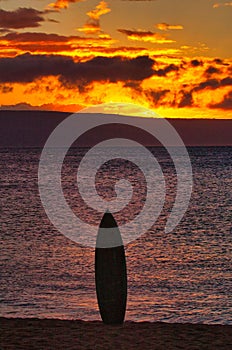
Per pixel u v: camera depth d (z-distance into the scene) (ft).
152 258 131.03
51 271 113.80
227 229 180.55
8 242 154.92
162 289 97.60
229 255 134.31
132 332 50.03
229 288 98.53
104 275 51.08
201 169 501.15
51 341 47.65
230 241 156.87
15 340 47.96
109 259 50.70
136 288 98.32
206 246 148.77
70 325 52.42
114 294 51.31
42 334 49.65
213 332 50.52
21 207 246.68
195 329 51.34
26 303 85.71
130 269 116.57
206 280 105.29
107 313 51.88
